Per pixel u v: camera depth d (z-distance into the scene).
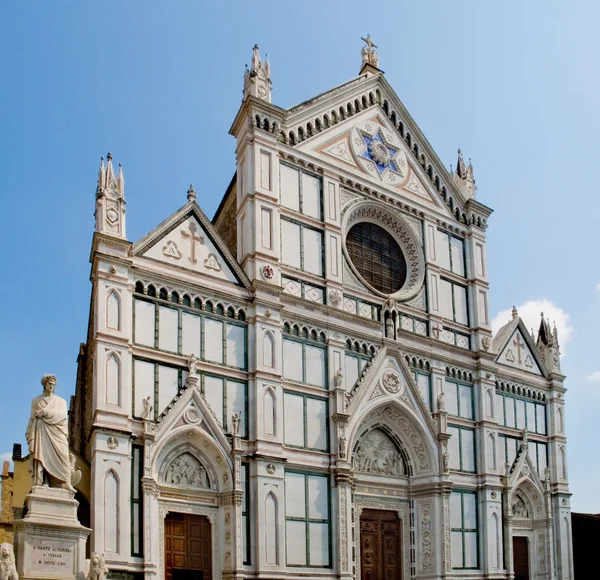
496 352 60.06
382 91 59.00
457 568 52.09
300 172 52.00
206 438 42.00
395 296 54.91
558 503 62.34
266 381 45.28
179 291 43.88
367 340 51.62
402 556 50.97
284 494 44.38
